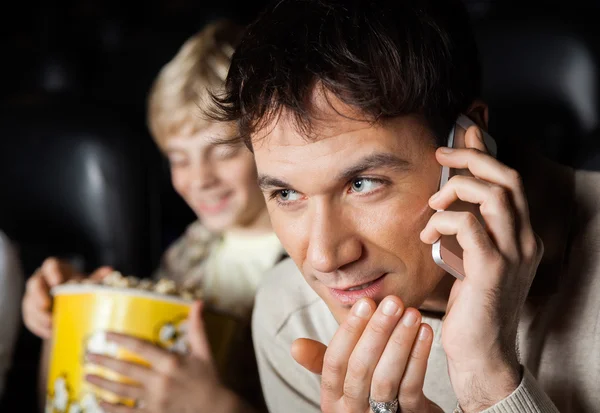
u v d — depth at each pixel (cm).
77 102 171
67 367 100
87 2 307
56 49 285
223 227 134
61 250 169
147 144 171
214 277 139
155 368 99
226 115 78
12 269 141
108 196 164
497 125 177
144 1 310
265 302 102
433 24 75
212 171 130
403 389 74
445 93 75
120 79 271
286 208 74
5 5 311
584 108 171
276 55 71
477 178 72
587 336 82
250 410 104
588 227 86
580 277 85
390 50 71
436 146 74
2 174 168
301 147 70
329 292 76
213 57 129
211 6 295
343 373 76
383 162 70
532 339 86
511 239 71
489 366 72
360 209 72
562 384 83
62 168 166
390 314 71
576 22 173
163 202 235
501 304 71
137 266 165
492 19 181
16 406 155
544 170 86
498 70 177
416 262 74
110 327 98
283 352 100
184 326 100
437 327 88
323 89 69
